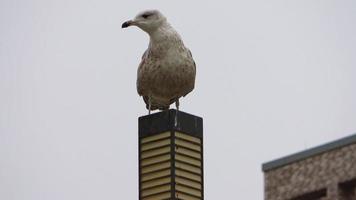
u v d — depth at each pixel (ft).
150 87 90.63
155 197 85.97
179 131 86.38
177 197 85.51
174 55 89.76
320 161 121.90
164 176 85.92
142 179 86.58
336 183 120.06
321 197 121.49
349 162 119.55
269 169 125.80
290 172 123.95
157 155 86.43
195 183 86.33
